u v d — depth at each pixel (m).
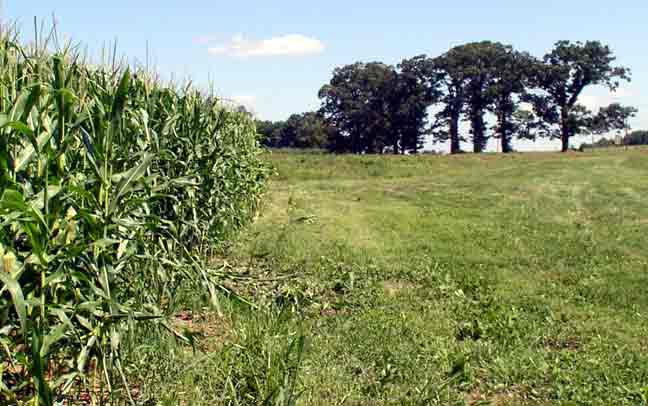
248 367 4.70
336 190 24.86
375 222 14.81
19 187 3.55
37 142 3.62
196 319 6.35
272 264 9.32
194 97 9.27
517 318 7.05
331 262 9.59
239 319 6.08
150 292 5.23
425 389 4.82
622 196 22.00
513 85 89.31
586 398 5.00
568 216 16.67
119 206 4.18
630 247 12.02
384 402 4.69
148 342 4.89
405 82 93.06
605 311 7.66
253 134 15.38
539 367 5.60
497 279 9.17
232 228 10.72
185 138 7.92
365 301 7.62
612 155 62.56
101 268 3.92
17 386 3.75
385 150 96.00
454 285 8.59
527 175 32.78
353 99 95.44
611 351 6.13
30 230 3.35
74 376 3.71
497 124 92.00
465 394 5.11
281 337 5.55
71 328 3.50
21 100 3.44
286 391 4.23
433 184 27.73
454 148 93.38
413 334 6.33
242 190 12.34
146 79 7.68
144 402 4.22
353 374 5.19
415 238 12.62
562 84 87.94
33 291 3.60
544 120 89.44
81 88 4.61
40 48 4.70
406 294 8.11
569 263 10.49
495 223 15.05
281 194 22.17
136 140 5.79
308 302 7.17
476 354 5.86
